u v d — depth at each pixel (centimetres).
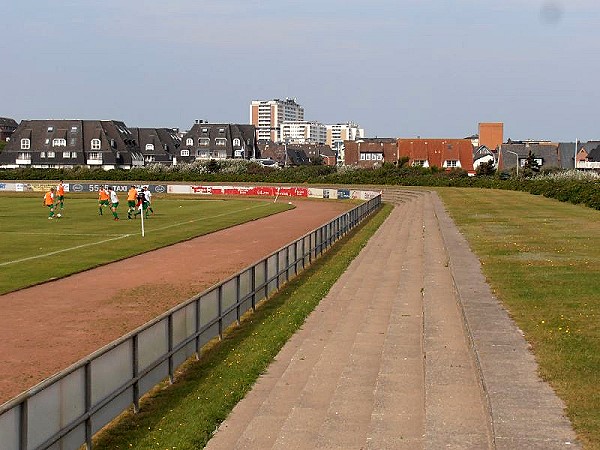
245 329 2180
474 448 1085
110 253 4041
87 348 2027
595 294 2089
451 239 3641
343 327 2188
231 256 4012
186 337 1758
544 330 1658
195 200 9325
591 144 15875
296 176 12019
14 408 1057
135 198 6431
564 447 998
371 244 4425
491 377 1308
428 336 1788
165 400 1541
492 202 6825
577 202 6397
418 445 1163
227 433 1330
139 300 2728
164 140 18638
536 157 15250
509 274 2483
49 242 4525
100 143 16212
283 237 5025
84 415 1247
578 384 1262
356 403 1428
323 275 3186
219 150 17875
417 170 12062
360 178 11631
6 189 10712
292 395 1532
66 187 10788
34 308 2572
